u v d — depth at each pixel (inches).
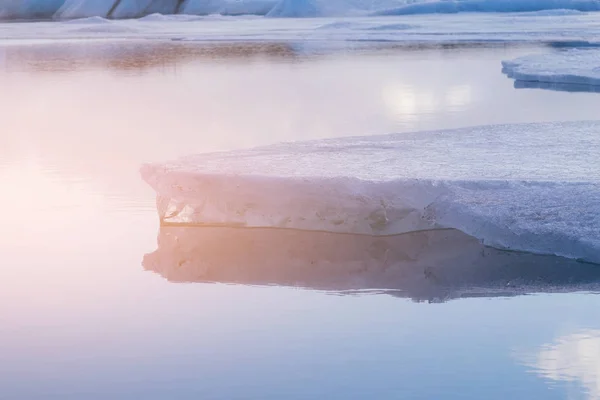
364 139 378.9
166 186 306.3
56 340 220.5
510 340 217.2
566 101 619.5
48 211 337.1
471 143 363.9
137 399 188.9
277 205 298.4
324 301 248.1
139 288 259.1
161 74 888.3
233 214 303.6
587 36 1304.1
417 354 209.2
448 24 1886.1
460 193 290.2
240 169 307.9
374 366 202.7
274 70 905.5
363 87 725.3
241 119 556.4
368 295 253.3
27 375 201.2
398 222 292.4
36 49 1296.8
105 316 236.8
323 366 203.3
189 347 215.0
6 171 406.0
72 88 768.9
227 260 282.5
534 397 187.0
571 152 340.8
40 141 489.7
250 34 1689.2
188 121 554.6
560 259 268.1
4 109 634.2
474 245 283.1
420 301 246.2
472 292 253.6
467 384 193.2
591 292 250.5
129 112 604.1
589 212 275.0
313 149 350.3
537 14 2345.0
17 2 3085.6
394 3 2714.1
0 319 234.7
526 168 314.0
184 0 3046.3
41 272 271.0
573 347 212.5
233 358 208.4
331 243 291.0
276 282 264.4
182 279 266.8
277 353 210.7
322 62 991.0
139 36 1707.7
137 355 210.7
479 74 824.3
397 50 1162.0
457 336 220.5
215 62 1021.8
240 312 240.2
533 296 248.4
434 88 709.3
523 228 274.8
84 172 401.7
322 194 292.7
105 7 3053.6
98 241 301.0
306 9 2696.9
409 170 309.4
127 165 415.5
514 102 617.9
